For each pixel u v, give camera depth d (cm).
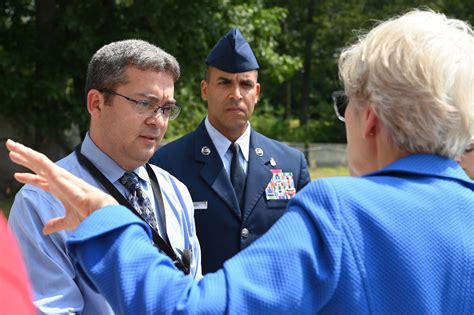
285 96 3312
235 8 1167
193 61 1155
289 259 116
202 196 311
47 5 1094
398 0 2138
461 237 128
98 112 220
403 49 130
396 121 131
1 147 1107
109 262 120
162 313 114
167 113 226
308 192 126
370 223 123
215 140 322
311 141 2359
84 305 194
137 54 217
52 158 1133
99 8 1080
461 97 130
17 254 75
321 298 116
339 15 2359
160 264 120
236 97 316
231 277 115
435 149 135
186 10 1083
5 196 1102
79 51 1034
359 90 137
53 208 195
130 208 214
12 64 1055
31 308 72
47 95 1034
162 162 322
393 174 134
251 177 320
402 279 121
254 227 313
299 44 2698
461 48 132
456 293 125
